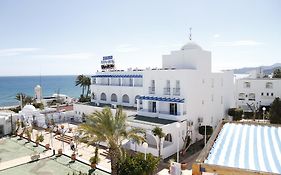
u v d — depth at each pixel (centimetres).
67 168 2664
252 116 5222
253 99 5609
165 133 2920
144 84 3844
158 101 3547
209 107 3966
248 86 5650
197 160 1234
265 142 1502
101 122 2117
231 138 1590
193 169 1195
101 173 2516
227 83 4606
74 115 5066
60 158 2967
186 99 3362
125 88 4562
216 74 4162
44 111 5084
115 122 2156
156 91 3681
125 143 3272
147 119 3412
